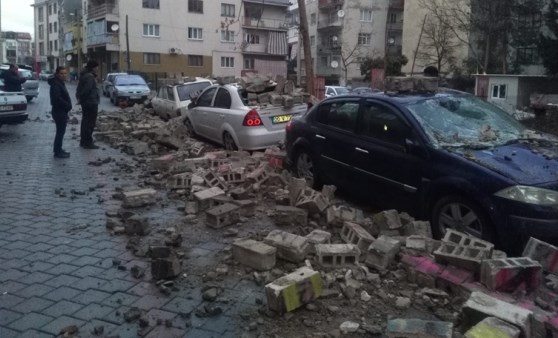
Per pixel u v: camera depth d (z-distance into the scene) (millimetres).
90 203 6801
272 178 7473
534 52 39938
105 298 4051
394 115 6043
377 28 56688
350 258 4578
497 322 3197
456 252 4281
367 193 6414
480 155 5152
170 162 8758
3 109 13016
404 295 4117
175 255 4703
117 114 17703
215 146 11570
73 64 71250
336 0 56531
